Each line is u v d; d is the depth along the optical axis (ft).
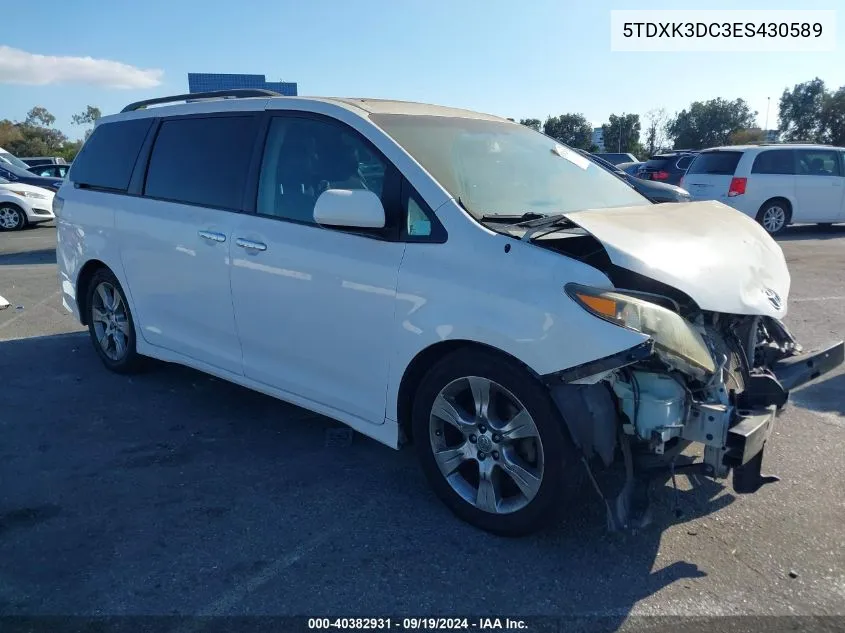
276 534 10.46
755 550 10.05
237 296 13.26
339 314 11.51
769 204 45.06
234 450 13.38
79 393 16.42
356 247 11.23
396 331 10.75
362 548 10.10
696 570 9.59
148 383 17.10
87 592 9.09
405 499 11.50
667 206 12.19
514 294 9.47
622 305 8.83
